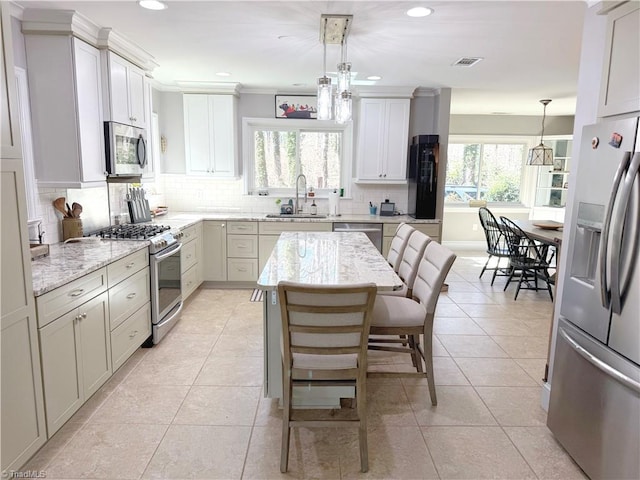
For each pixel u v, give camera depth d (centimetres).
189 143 517
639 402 165
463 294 502
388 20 275
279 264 260
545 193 751
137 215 425
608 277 179
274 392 241
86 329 239
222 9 260
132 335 301
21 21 270
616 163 179
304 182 561
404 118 514
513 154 771
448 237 786
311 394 235
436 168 500
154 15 273
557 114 727
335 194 535
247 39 321
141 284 315
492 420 245
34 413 196
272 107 532
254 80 477
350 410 252
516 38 308
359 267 253
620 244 171
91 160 300
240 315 412
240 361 313
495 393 275
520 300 480
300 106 532
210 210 553
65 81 279
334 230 496
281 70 426
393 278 227
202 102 508
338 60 382
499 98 567
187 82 487
